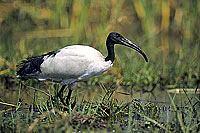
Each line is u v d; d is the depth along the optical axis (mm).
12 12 20203
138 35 21000
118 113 9516
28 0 20469
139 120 9312
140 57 16203
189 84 13914
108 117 9352
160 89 13461
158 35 21578
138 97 11891
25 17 20344
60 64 10445
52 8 20375
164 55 17781
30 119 9156
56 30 19109
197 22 20594
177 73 14750
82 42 17688
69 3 19953
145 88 13539
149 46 18281
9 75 13930
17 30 19969
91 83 14141
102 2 20219
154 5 21031
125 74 14453
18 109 10125
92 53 10648
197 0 20484
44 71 10594
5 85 13719
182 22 21188
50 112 9258
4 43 18141
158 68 15297
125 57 16062
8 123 8875
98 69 10641
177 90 12680
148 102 10484
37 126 8586
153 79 14258
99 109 9688
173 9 21969
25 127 8555
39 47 16984
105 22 20047
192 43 19828
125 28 21719
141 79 14297
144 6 20844
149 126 8781
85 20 19453
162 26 21484
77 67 10430
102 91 12938
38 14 20156
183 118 9242
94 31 19891
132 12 22297
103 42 17281
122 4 21562
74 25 19422
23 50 16359
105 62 10758
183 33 20844
